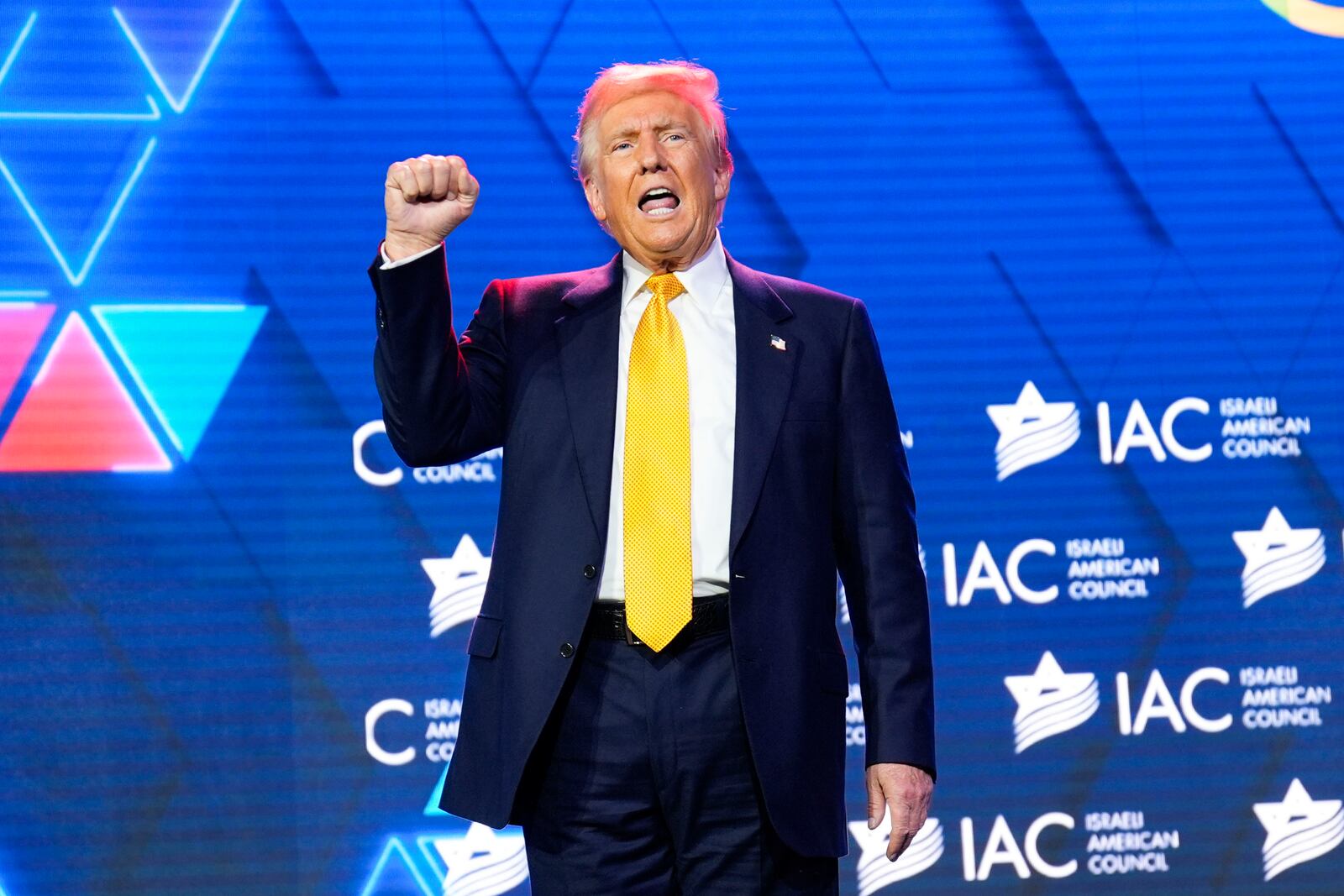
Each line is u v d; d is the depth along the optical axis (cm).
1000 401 463
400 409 227
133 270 444
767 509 231
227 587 441
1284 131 472
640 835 231
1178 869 456
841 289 462
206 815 436
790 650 229
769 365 239
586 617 226
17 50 444
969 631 458
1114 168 470
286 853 438
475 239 455
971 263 465
